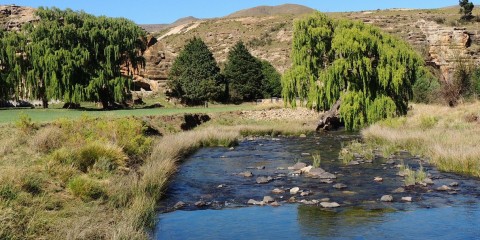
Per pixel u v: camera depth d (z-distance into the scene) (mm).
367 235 10430
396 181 16922
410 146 25547
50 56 48625
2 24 82312
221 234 10781
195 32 156875
